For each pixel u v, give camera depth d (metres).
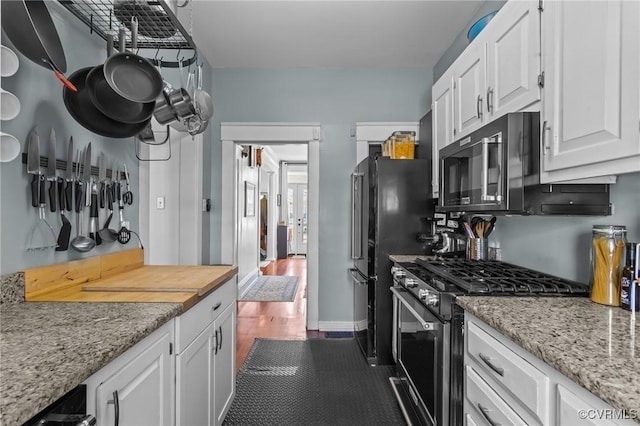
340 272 3.53
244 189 4.96
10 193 1.23
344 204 3.54
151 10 1.48
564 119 1.19
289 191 9.98
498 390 1.08
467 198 1.73
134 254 1.96
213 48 3.14
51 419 0.70
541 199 1.38
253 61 3.40
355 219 3.23
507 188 1.38
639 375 0.71
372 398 2.21
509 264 2.05
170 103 1.83
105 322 1.04
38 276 1.33
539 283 1.51
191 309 1.39
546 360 0.83
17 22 1.05
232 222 3.53
